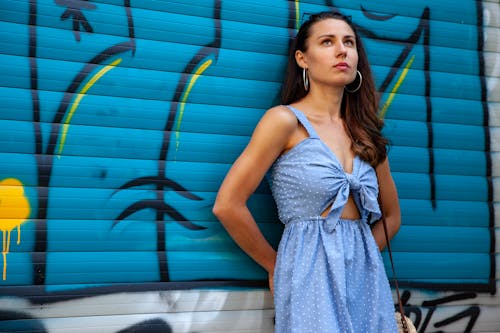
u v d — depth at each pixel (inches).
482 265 114.2
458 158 115.0
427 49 115.0
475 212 115.0
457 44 117.2
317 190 89.2
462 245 113.3
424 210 111.4
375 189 95.1
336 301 86.5
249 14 104.5
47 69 93.1
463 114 116.3
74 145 93.4
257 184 91.5
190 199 98.4
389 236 103.8
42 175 91.6
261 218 101.6
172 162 98.1
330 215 89.0
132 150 96.2
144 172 96.5
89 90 94.9
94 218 93.4
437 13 116.4
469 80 117.3
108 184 94.5
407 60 113.3
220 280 98.6
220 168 100.5
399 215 104.9
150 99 97.9
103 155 94.7
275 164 94.4
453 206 113.6
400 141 111.3
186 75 100.0
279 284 90.2
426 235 111.1
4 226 89.3
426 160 112.7
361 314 89.9
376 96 102.7
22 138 91.1
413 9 114.7
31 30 92.8
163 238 96.4
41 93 92.7
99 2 96.3
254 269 100.5
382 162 99.0
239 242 92.8
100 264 93.0
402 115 112.0
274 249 101.7
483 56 117.6
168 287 95.8
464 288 112.3
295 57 101.4
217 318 97.7
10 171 90.1
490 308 113.8
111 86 96.0
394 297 107.5
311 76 98.1
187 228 97.8
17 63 91.8
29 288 89.5
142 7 98.6
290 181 91.3
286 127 91.2
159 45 99.0
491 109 117.3
